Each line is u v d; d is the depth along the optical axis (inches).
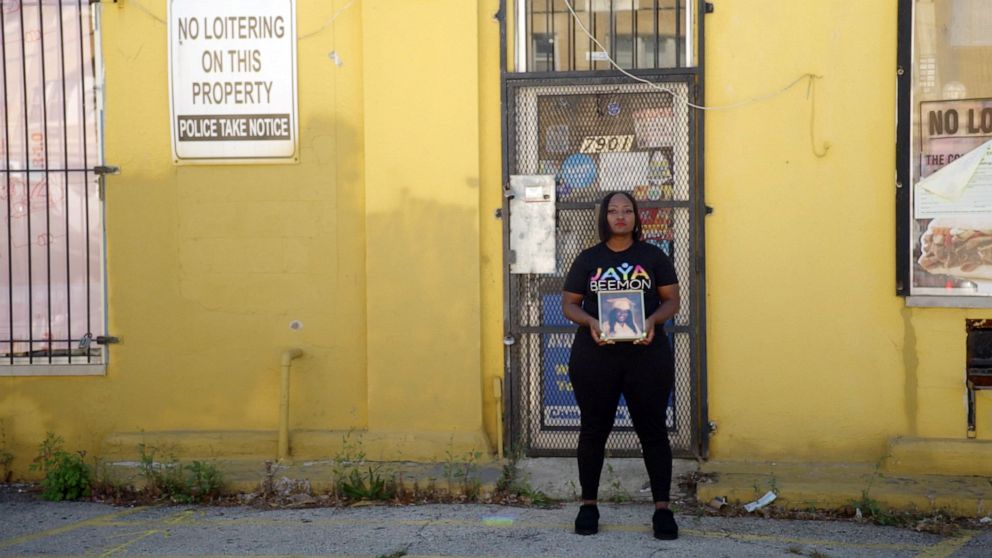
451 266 279.0
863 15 268.7
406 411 281.4
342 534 234.7
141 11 284.5
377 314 280.7
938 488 252.2
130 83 285.1
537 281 282.7
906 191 267.1
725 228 274.7
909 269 267.6
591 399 224.5
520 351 283.0
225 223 285.1
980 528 237.6
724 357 275.4
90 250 287.0
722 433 276.2
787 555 216.5
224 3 283.6
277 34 283.4
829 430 272.5
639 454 280.5
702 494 252.5
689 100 274.8
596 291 223.8
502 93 279.1
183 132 284.8
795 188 272.1
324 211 284.7
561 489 263.9
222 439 284.5
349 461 279.0
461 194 278.2
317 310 285.1
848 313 271.4
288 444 281.4
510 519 243.9
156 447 284.7
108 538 235.6
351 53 282.7
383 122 278.7
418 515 248.7
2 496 276.2
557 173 281.1
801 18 270.7
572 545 223.0
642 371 220.7
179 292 286.4
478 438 278.7
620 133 279.1
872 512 243.0
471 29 276.8
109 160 285.7
